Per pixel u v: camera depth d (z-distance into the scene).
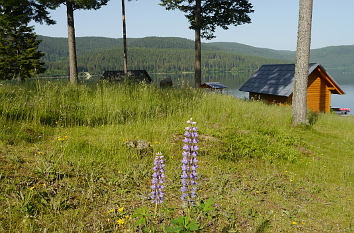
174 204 4.03
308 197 5.09
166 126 8.19
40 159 4.45
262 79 22.95
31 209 3.26
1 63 27.80
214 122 9.95
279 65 23.09
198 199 4.14
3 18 25.56
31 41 29.86
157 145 6.45
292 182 5.77
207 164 6.05
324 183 5.94
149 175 4.91
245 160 6.81
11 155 4.37
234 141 7.80
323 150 8.82
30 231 2.90
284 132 9.68
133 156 5.55
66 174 4.27
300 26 11.22
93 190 4.00
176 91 12.47
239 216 4.01
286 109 15.73
